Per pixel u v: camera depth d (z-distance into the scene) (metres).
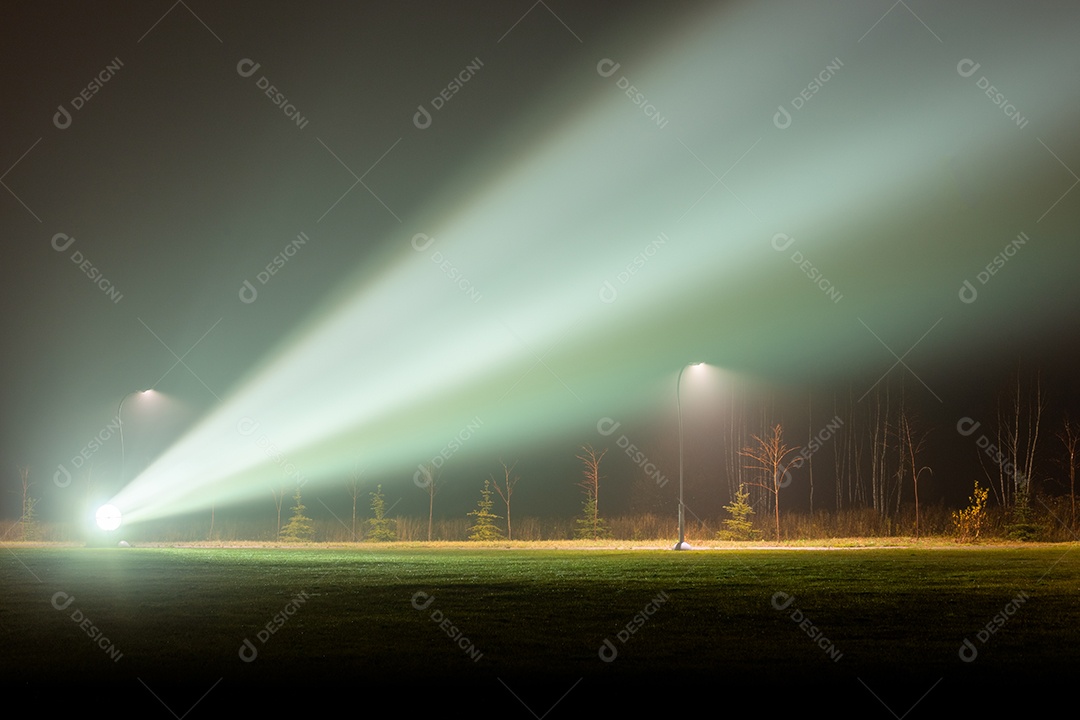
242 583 18.94
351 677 9.57
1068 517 40.34
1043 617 13.34
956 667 9.91
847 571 20.81
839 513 49.38
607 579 19.53
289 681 9.38
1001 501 49.16
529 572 21.59
